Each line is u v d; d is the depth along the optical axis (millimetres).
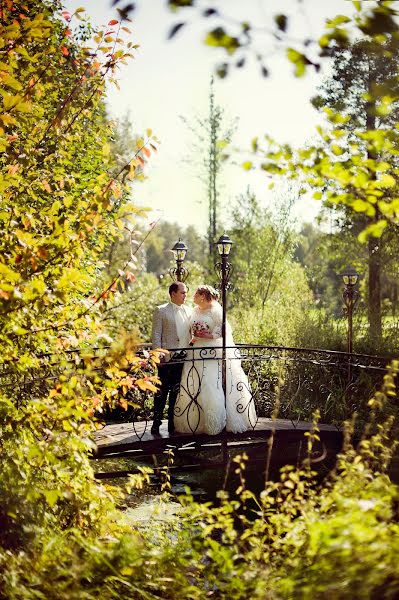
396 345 10945
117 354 4836
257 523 4133
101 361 4949
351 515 3227
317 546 3236
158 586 3688
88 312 4980
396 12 3242
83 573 3514
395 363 4559
